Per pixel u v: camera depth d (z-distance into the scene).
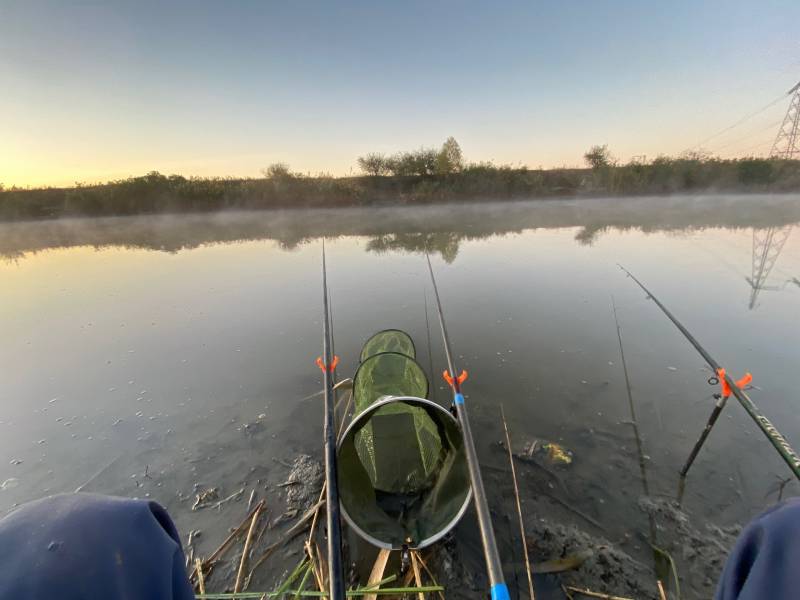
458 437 2.66
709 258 10.15
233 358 5.87
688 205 23.64
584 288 8.15
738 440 3.67
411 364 4.04
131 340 6.61
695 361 5.10
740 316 6.43
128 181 27.27
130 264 12.55
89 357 6.02
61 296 9.12
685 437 3.76
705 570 2.60
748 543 0.99
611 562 2.68
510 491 3.25
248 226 21.38
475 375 5.02
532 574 2.64
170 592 0.95
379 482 3.04
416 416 3.45
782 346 5.36
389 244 14.31
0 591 0.70
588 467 3.46
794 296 7.19
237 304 8.19
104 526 0.87
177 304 8.34
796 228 14.30
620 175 28.58
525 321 6.61
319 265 11.33
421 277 9.49
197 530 3.10
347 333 6.53
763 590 0.90
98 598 0.78
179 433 4.26
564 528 2.92
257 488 3.46
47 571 0.74
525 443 3.78
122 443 4.14
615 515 3.01
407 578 2.62
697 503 3.07
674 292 7.68
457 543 2.84
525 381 4.84
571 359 5.32
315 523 3.03
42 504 0.90
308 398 4.80
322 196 27.95
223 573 2.76
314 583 2.68
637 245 12.36
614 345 5.64
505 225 18.05
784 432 3.71
